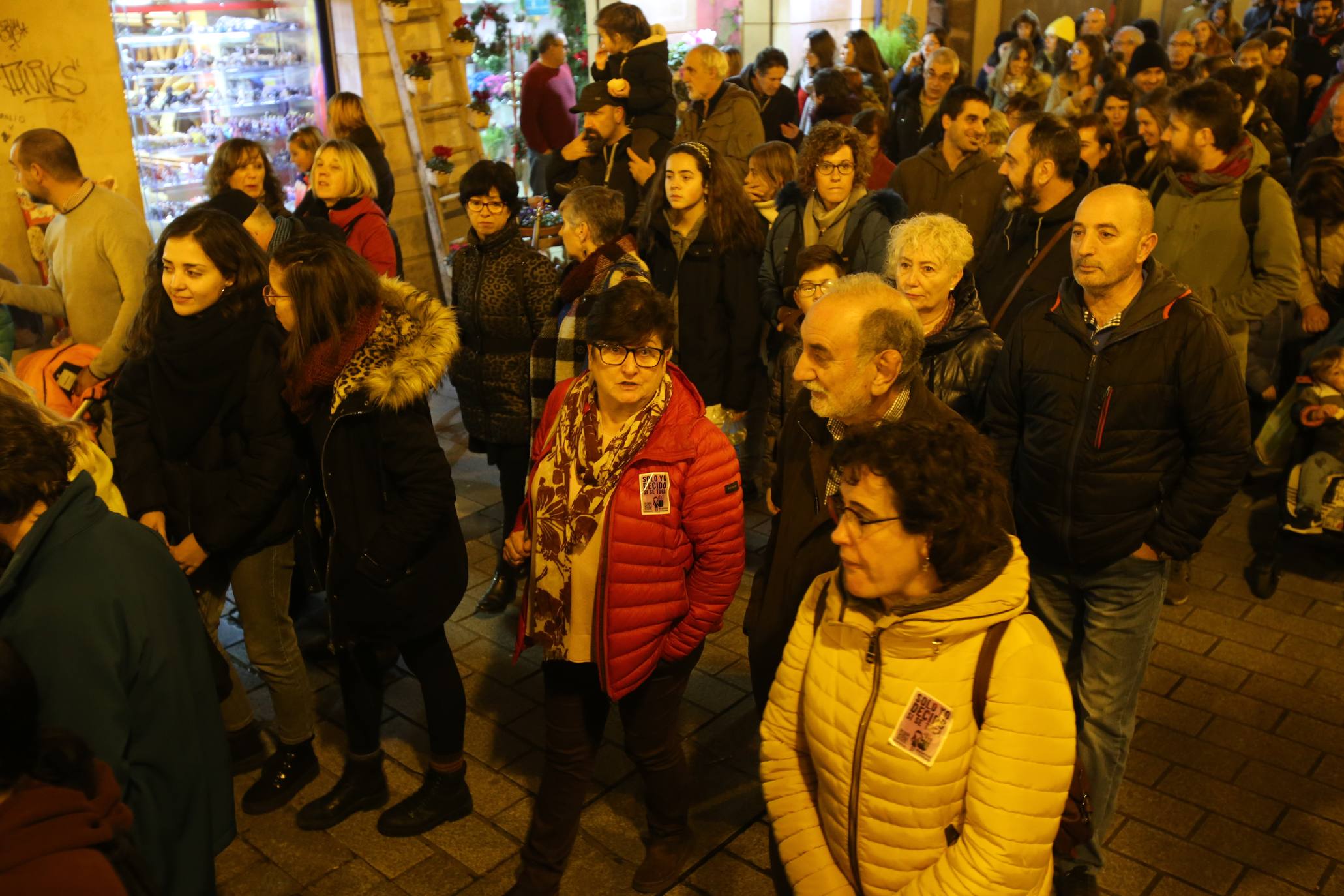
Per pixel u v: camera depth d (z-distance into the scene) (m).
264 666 3.53
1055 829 1.85
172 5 7.46
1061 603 3.25
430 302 3.17
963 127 5.38
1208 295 4.57
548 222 6.88
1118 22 15.19
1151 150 6.37
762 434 5.73
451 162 8.48
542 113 8.98
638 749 3.10
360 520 3.15
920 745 1.88
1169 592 4.79
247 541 3.38
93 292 4.89
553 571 2.89
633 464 2.78
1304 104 10.09
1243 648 4.45
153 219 7.54
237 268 3.27
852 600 1.99
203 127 7.76
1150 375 2.90
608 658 2.84
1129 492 2.96
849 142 4.73
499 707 4.12
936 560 1.83
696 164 4.74
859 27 11.95
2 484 2.10
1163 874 3.25
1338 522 4.66
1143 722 3.97
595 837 3.43
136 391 3.46
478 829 3.49
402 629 3.21
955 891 1.84
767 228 5.67
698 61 6.91
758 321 4.97
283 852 3.40
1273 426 4.91
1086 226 2.88
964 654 1.87
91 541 2.22
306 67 8.34
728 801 3.58
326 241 3.07
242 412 3.31
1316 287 5.41
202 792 2.39
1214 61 8.22
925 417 2.60
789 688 2.17
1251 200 4.46
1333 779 3.66
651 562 2.81
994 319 4.19
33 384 4.61
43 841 1.57
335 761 3.86
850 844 2.00
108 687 2.17
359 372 3.02
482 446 4.81
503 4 9.59
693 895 3.19
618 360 2.70
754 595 2.84
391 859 3.37
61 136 4.77
